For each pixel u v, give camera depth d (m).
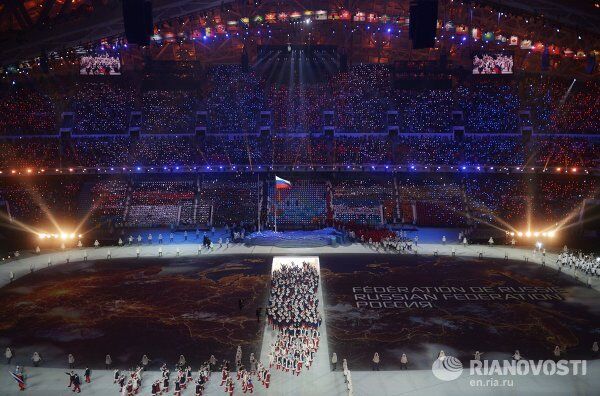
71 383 37.62
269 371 40.38
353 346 44.62
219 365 41.31
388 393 37.03
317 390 37.44
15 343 45.66
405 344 45.03
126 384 37.12
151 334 47.34
